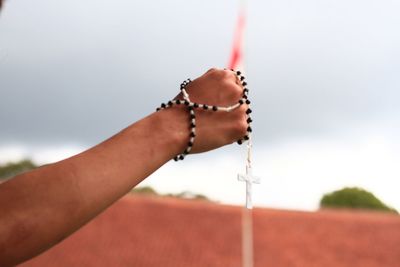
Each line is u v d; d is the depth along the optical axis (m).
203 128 0.88
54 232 0.74
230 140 0.92
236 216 12.21
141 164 0.81
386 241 12.12
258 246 11.58
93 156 0.79
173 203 12.41
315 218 12.49
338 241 12.00
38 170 0.76
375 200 31.61
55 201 0.74
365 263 11.50
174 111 0.88
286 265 11.26
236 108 0.91
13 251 0.71
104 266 10.70
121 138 0.83
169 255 11.23
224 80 0.92
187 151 0.88
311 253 11.57
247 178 0.99
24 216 0.72
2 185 0.74
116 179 0.78
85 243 11.07
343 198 31.39
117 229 11.57
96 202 0.76
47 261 10.48
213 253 11.38
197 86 0.91
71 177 0.75
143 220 11.91
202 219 12.13
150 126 0.85
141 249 11.25
